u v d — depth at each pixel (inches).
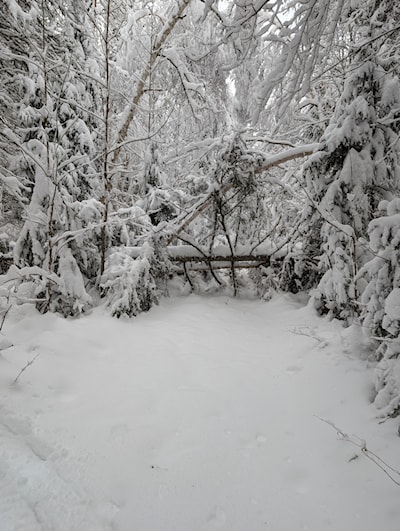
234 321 230.1
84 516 77.0
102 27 284.7
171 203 278.7
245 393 138.9
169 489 87.2
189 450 102.7
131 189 335.3
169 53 295.9
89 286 251.6
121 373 147.9
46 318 183.2
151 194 287.7
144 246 247.1
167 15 316.2
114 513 78.9
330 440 109.8
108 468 92.8
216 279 302.2
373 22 191.6
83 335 176.6
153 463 96.3
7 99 243.4
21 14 208.4
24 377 131.5
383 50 231.0
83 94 259.1
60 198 212.7
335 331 197.8
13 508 75.7
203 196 277.0
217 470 95.2
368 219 217.5
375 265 137.3
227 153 263.9
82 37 264.2
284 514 82.0
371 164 210.7
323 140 227.0
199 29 370.0
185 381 145.6
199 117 347.3
